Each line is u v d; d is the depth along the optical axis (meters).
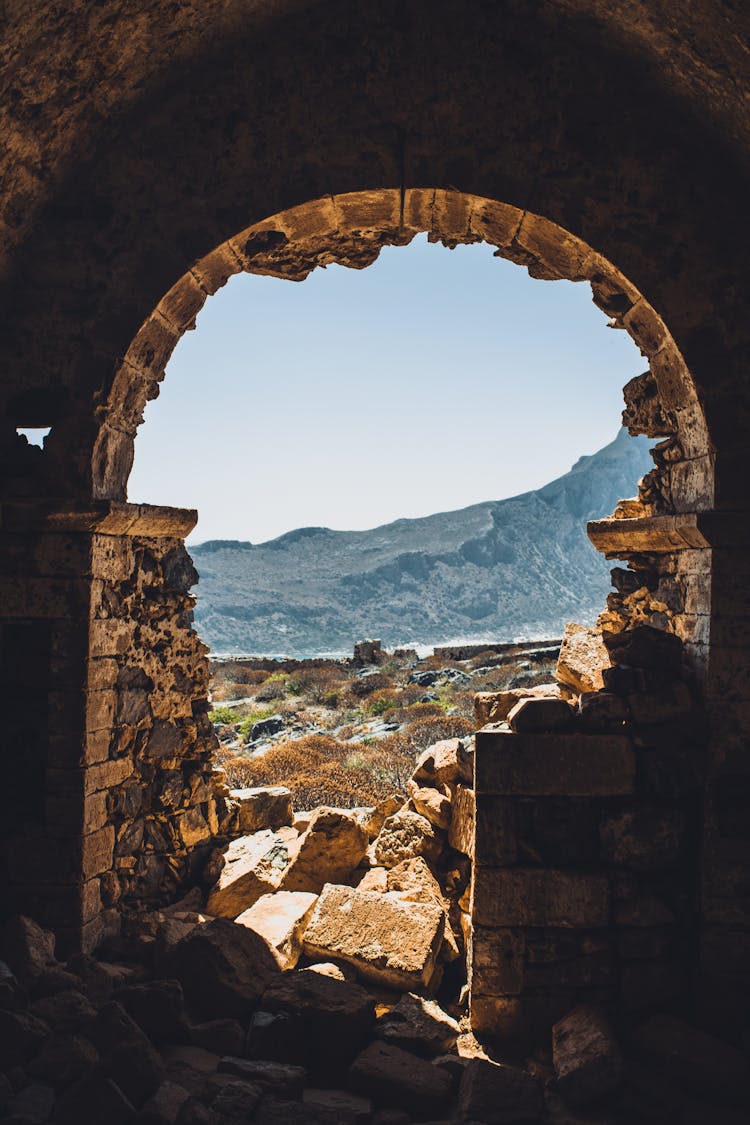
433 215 4.73
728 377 4.18
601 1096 3.39
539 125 4.38
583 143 4.35
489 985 4.00
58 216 4.55
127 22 3.86
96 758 4.51
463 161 4.39
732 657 4.02
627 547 4.91
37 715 4.44
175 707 5.39
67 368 4.51
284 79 4.49
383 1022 3.94
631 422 5.04
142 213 4.54
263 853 5.52
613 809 4.10
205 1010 3.92
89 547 4.41
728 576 4.02
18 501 4.38
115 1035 3.29
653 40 3.95
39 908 4.35
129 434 4.91
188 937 4.11
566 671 5.21
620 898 4.04
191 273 4.58
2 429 4.55
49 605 4.41
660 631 4.41
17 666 4.45
